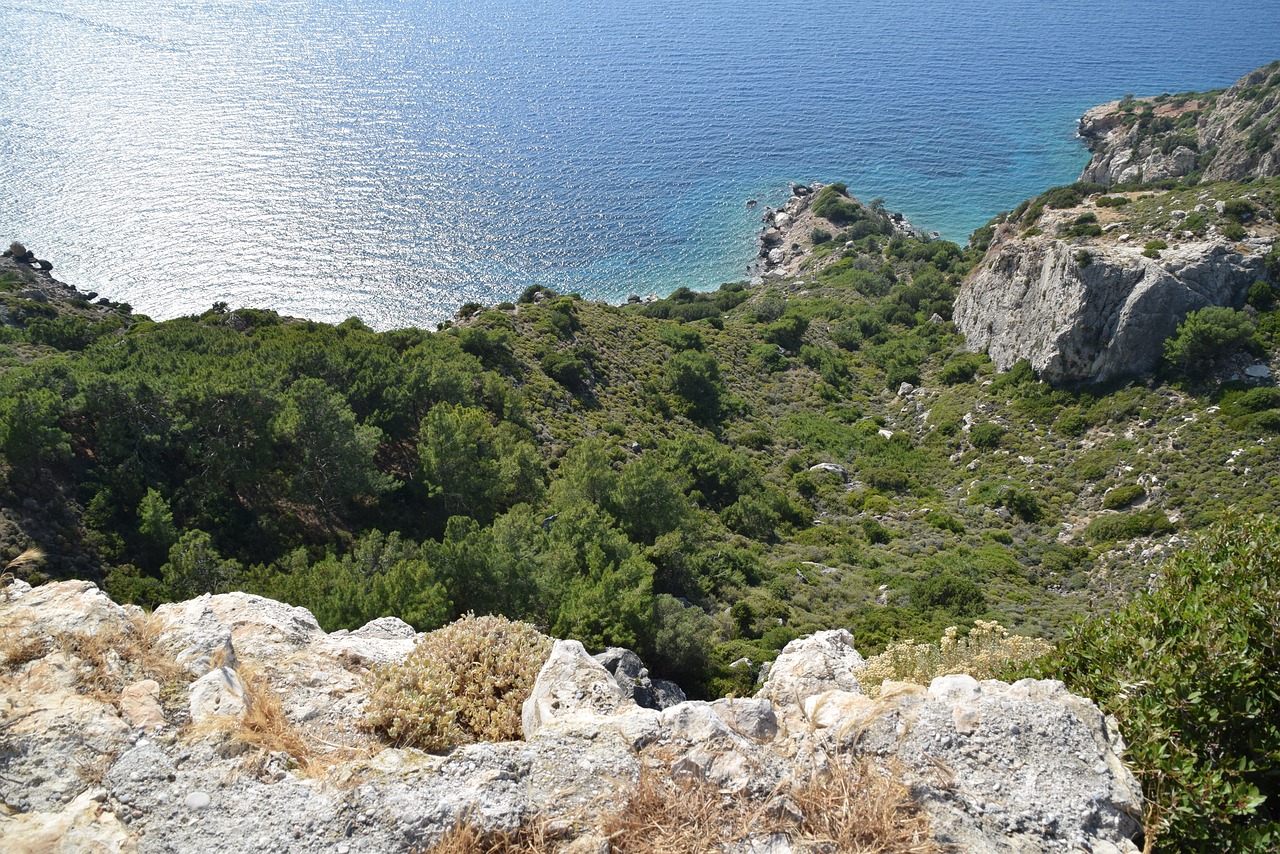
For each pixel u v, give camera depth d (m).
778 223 152.75
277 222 149.62
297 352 45.38
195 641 6.77
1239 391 51.12
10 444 30.34
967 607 36.69
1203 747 6.68
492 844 4.88
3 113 187.00
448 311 123.50
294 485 36.56
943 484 59.16
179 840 4.77
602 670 7.13
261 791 5.17
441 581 24.03
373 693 7.36
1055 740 5.76
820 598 38.81
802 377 80.69
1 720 5.46
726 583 38.06
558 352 68.19
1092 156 162.25
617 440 58.03
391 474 40.00
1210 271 56.25
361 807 4.96
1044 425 59.62
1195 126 131.62
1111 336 58.09
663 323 87.62
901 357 82.38
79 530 30.12
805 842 4.91
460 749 5.62
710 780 5.32
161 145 179.50
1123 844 5.18
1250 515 9.65
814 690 8.79
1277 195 61.06
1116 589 41.22
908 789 5.26
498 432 46.38
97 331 61.47
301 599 24.06
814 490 58.00
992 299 74.62
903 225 145.38
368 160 185.12
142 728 5.66
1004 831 5.12
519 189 171.38
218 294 121.69
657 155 191.50
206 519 33.62
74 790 5.09
